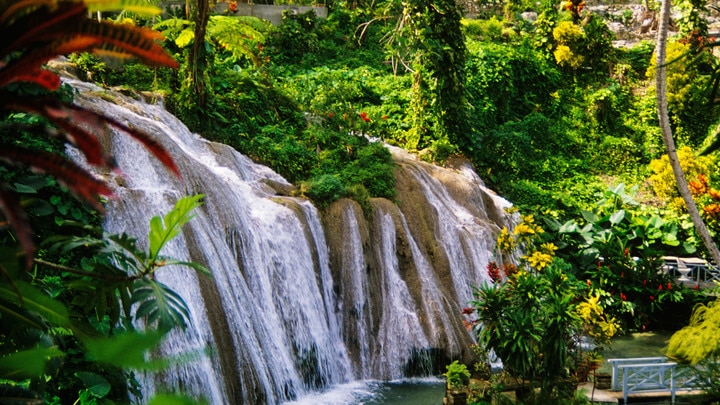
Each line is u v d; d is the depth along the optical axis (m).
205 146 15.12
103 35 1.91
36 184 9.68
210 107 16.39
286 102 18.94
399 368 14.19
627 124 27.31
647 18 35.12
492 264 11.65
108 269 3.35
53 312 2.14
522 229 12.31
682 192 14.84
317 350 13.53
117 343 1.33
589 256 19.67
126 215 10.74
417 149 21.00
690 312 18.70
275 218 13.82
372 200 15.80
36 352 1.61
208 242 11.88
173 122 14.63
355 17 29.16
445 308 15.12
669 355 12.01
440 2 20.66
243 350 11.69
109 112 12.40
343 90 20.70
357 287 14.61
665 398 11.86
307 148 17.47
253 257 12.95
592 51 29.19
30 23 1.79
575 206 22.31
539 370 10.92
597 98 27.45
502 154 22.31
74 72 14.96
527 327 10.84
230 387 11.22
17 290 2.07
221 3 26.02
